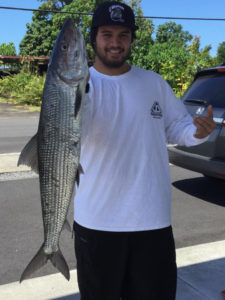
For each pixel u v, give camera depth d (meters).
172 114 2.09
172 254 1.99
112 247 1.91
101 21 1.88
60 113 1.64
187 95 5.30
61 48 1.60
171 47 27.73
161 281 1.95
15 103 23.61
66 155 1.67
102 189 1.89
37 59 28.25
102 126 1.87
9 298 2.65
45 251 1.82
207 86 5.02
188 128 2.03
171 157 5.28
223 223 4.25
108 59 1.91
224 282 2.86
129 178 1.89
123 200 1.89
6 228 4.02
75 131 1.65
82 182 1.92
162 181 1.96
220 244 3.55
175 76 24.30
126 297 2.04
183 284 2.83
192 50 31.84
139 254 1.93
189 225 4.18
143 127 1.90
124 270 1.95
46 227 1.78
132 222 1.89
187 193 5.38
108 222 1.89
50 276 2.97
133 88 1.91
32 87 23.05
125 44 1.92
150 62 26.97
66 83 1.61
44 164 1.70
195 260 3.22
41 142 1.69
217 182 5.97
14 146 8.94
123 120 1.88
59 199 1.73
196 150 4.88
